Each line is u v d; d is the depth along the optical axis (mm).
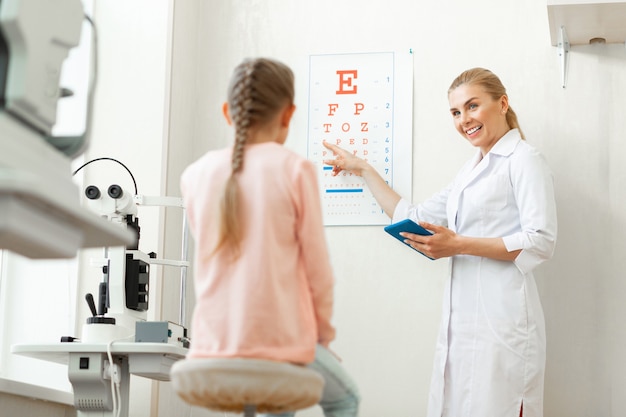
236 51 3723
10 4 1357
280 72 1892
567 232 3344
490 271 2891
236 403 1705
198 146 3711
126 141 3516
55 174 1447
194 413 3504
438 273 3428
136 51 3574
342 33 3635
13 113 1406
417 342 3395
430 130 3510
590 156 3373
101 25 3600
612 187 3344
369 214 3488
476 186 3008
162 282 3420
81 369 2578
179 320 3307
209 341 1728
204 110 3729
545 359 2980
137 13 3596
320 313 1832
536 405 2818
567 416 3229
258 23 3717
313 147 3562
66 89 1642
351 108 3568
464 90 3045
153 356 2574
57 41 1503
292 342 1729
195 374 1661
